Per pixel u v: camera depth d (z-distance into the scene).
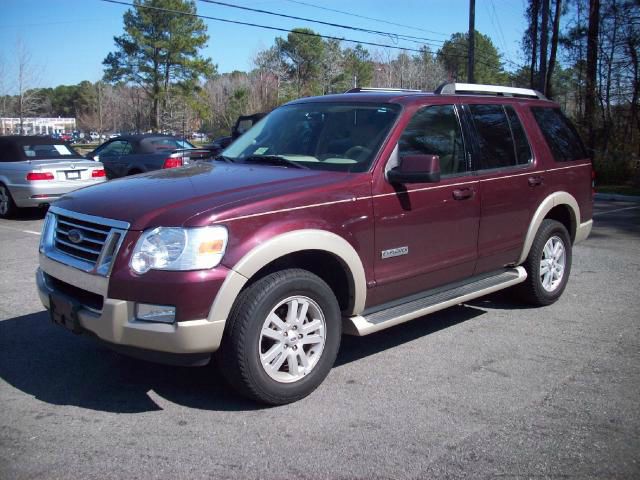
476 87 5.60
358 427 3.73
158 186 4.23
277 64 69.31
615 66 20.28
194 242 3.59
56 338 5.21
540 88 22.38
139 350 3.72
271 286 3.83
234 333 3.74
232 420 3.82
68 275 3.96
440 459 3.38
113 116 79.06
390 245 4.52
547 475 3.25
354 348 5.10
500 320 5.84
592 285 7.09
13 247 9.01
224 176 4.43
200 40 63.19
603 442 3.58
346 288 4.39
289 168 4.64
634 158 19.91
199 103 65.00
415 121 4.83
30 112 51.69
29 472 3.21
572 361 4.82
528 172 5.71
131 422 3.78
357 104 5.05
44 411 3.92
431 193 4.77
